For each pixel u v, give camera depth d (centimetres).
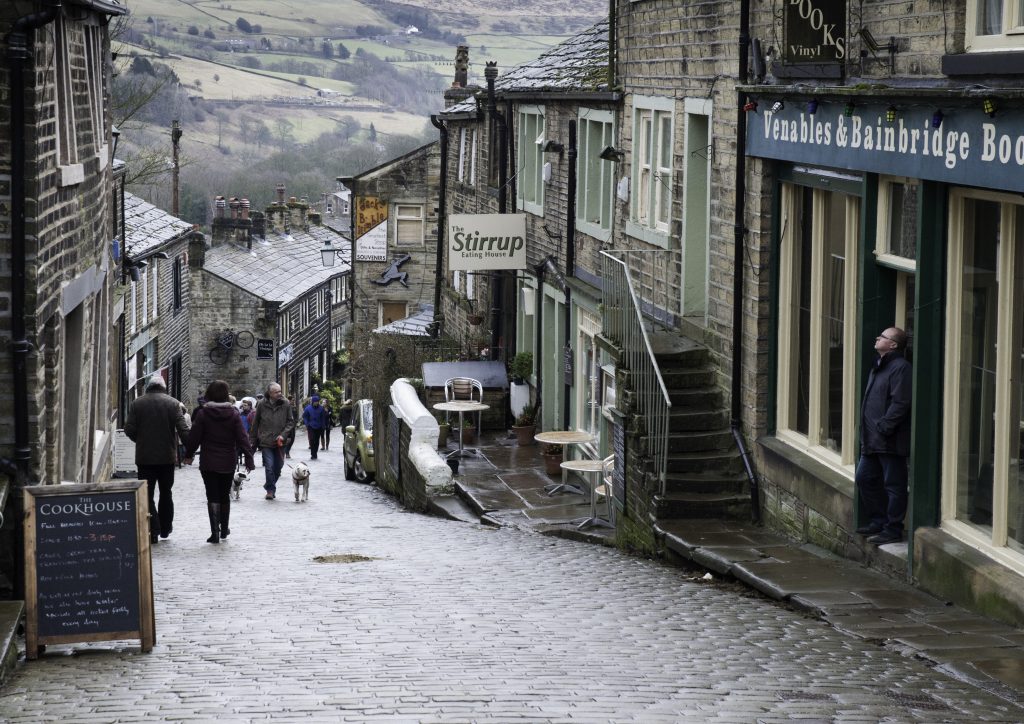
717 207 1927
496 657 1069
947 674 1026
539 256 3136
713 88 1934
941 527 1355
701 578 1558
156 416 1880
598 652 1093
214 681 998
